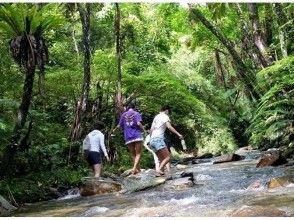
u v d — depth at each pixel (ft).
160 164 29.58
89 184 25.41
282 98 35.91
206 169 33.24
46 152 29.55
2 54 36.06
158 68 64.34
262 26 49.75
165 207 16.40
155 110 52.60
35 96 39.99
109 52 56.59
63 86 42.70
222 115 70.08
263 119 39.09
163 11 65.05
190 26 60.64
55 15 25.38
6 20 24.53
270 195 16.92
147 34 75.10
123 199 21.08
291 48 43.09
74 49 58.39
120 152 41.32
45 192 25.88
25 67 25.36
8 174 25.58
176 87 51.47
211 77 82.89
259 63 45.93
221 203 16.39
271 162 28.78
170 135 63.21
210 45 62.64
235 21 55.93
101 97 41.47
